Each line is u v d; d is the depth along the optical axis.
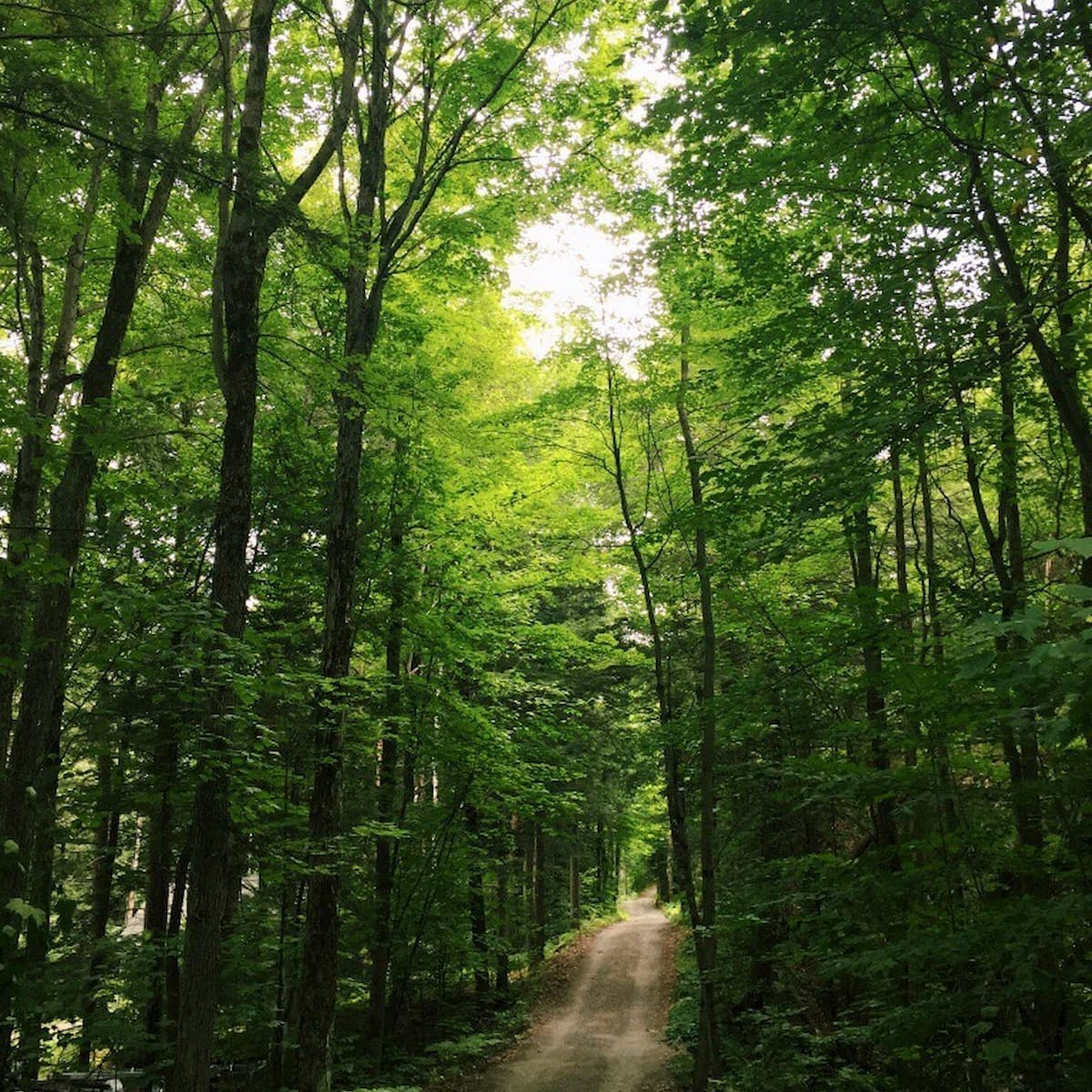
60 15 5.94
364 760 14.47
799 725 11.32
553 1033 17.08
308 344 12.02
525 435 13.18
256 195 6.42
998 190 6.45
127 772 9.36
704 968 11.20
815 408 6.36
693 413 13.14
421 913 14.95
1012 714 4.45
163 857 10.90
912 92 6.46
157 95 8.93
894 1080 6.93
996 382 6.89
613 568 16.44
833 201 7.78
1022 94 5.11
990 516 12.51
